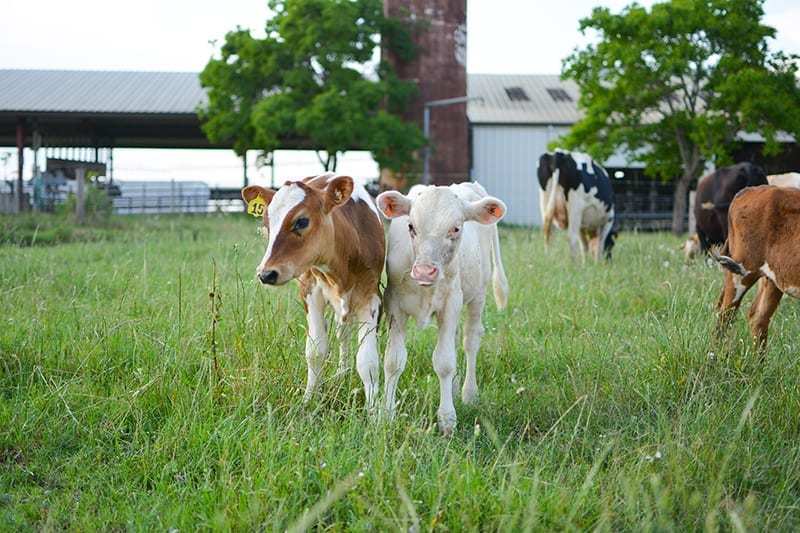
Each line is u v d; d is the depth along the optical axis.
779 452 4.42
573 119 34.81
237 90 27.97
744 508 3.76
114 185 32.78
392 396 5.08
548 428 5.03
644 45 24.27
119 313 6.46
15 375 5.50
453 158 30.16
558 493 3.74
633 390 5.31
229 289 7.51
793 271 5.78
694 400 4.94
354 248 5.21
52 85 33.66
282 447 4.29
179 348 5.68
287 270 4.71
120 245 13.09
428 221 4.92
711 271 9.20
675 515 3.75
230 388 5.06
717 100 24.28
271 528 3.55
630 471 3.97
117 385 5.29
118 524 3.80
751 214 6.08
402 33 29.14
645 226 32.03
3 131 36.00
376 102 27.16
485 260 5.94
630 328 6.88
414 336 6.73
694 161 25.84
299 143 33.97
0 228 14.95
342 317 5.31
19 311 6.66
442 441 4.61
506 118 34.78
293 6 27.39
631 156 27.00
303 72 26.88
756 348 6.04
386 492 3.77
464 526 3.50
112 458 4.43
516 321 7.49
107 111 30.08
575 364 5.88
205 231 17.88
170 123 34.59
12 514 3.84
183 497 3.95
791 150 34.56
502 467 4.20
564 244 15.09
